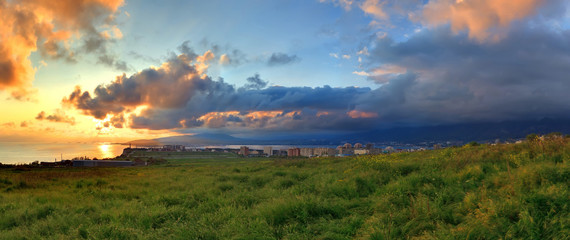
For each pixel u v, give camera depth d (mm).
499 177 7863
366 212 6988
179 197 10164
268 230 5953
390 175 11461
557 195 5391
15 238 6215
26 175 20703
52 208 8844
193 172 23641
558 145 11141
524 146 13125
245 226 6223
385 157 19359
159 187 14148
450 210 6180
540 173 6965
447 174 9898
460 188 7883
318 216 6953
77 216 7766
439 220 5719
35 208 8625
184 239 5770
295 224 6258
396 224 5844
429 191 7996
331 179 12047
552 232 4488
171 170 29500
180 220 7184
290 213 6977
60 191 13242
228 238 5617
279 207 7137
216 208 8469
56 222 7266
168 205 9453
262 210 7203
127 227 6492
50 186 15148
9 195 11562
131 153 159000
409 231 5332
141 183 16219
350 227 5969
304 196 8516
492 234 4586
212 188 12500
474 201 6285
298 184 12445
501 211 5246
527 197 5613
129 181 16906
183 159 101375
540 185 6477
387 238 5031
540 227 4652
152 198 10188
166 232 6211
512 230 4586
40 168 39406
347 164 18312
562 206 5078
